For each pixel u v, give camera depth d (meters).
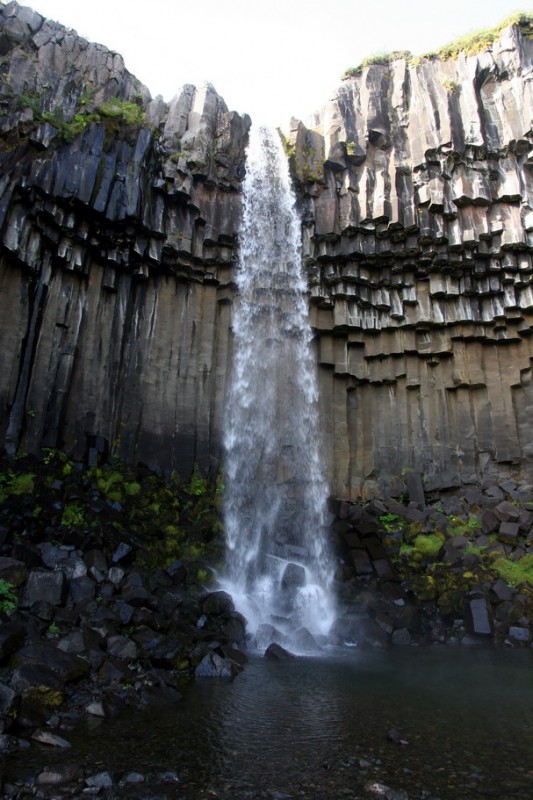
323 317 17.19
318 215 16.66
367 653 9.50
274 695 6.61
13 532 9.84
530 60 17.09
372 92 17.81
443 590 12.01
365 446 17.23
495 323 16.81
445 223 16.33
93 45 15.49
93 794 4.00
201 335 16.02
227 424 15.72
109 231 14.18
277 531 14.88
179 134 16.27
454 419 16.95
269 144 17.62
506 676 7.78
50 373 13.00
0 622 6.95
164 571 10.75
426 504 16.30
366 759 4.71
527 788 4.22
